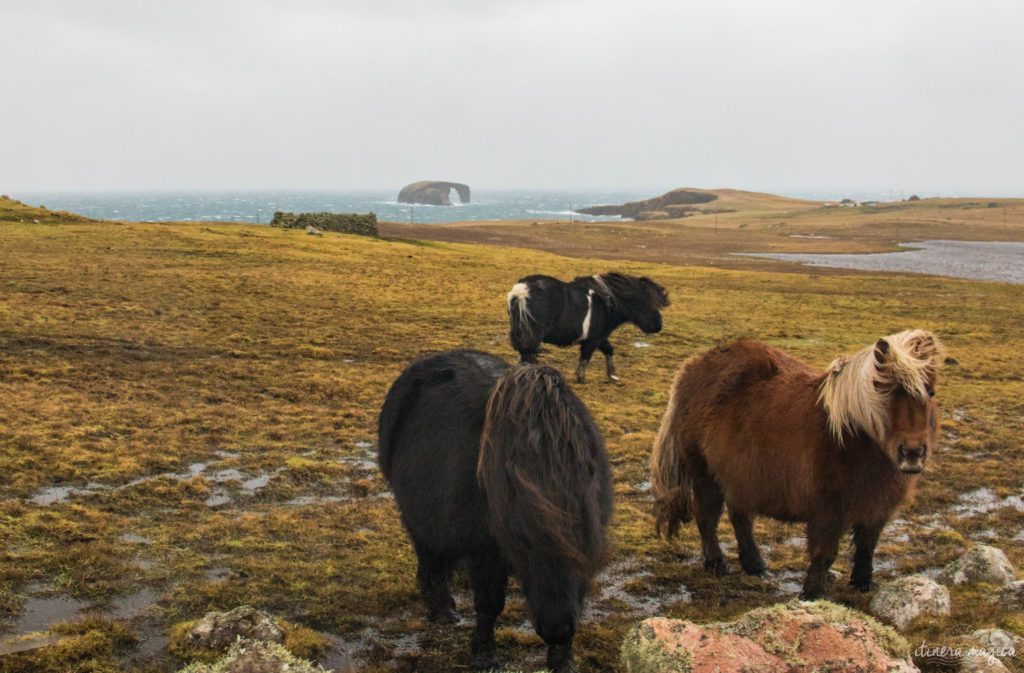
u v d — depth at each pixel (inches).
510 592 242.5
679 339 898.1
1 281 871.7
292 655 171.0
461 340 799.1
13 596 217.9
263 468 366.6
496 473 155.0
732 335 942.4
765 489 225.0
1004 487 393.4
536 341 594.2
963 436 504.4
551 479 150.0
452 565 214.1
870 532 232.1
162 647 196.4
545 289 595.5
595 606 242.5
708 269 2055.9
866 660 159.8
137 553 256.7
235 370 577.0
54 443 368.8
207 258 1294.3
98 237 1413.6
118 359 582.6
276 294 988.6
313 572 249.6
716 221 6540.4
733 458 233.0
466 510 171.5
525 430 152.8
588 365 730.8
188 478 343.0
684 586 261.4
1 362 531.2
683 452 258.5
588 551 153.1
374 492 342.3
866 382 190.9
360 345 732.0
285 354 665.0
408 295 1093.8
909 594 223.3
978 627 207.6
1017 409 589.3
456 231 4276.6
